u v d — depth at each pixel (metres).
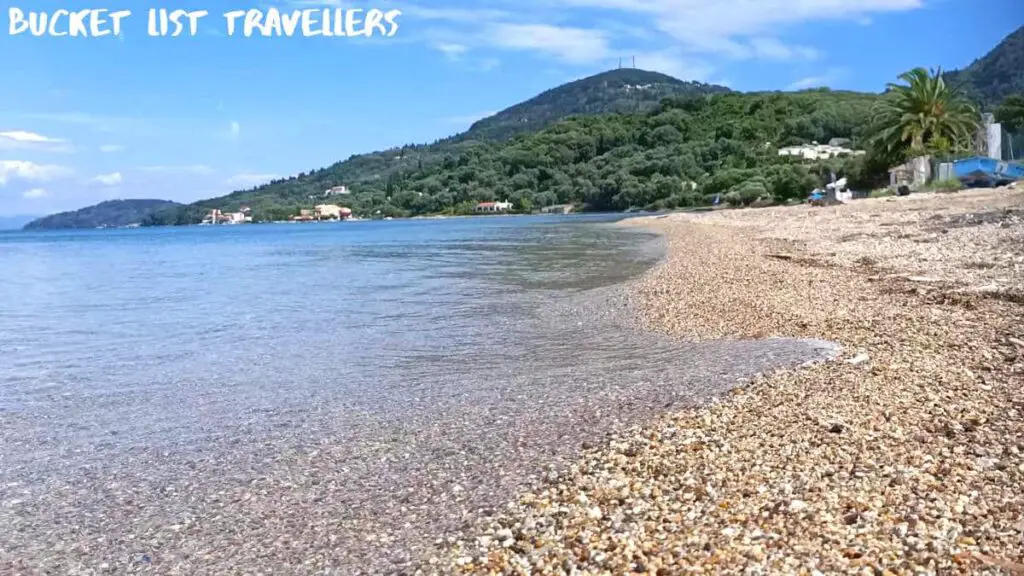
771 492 5.15
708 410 7.37
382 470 6.44
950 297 12.85
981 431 6.15
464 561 4.63
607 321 13.78
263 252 47.16
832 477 5.33
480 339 12.59
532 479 5.93
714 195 114.56
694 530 4.66
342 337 13.31
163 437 7.70
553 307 15.79
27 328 15.72
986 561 3.99
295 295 20.19
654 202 127.06
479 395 8.84
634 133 170.38
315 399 9.04
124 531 5.44
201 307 18.53
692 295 15.93
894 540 4.29
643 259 26.95
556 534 4.85
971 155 63.97
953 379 7.85
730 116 165.62
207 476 6.50
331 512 5.60
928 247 21.05
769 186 97.00
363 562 4.76
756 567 4.08
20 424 8.34
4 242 87.88
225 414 8.52
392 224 131.62
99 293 22.92
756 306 13.82
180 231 140.25
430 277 23.81
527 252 34.44
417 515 5.43
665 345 11.37
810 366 8.81
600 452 6.40
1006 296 12.56
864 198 62.19
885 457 5.66
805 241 27.34
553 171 168.75
